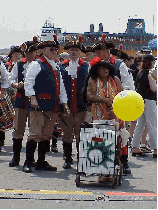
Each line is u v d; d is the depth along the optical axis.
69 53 8.39
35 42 8.57
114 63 8.19
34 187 6.73
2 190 6.45
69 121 8.38
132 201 6.00
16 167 8.38
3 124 9.53
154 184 7.09
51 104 7.95
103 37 7.86
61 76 8.19
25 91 7.84
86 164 6.84
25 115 8.52
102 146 6.79
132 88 9.12
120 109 6.67
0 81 9.07
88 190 6.57
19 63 8.75
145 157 9.87
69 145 8.44
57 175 7.70
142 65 9.88
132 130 11.23
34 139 7.97
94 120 7.06
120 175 6.93
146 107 9.76
